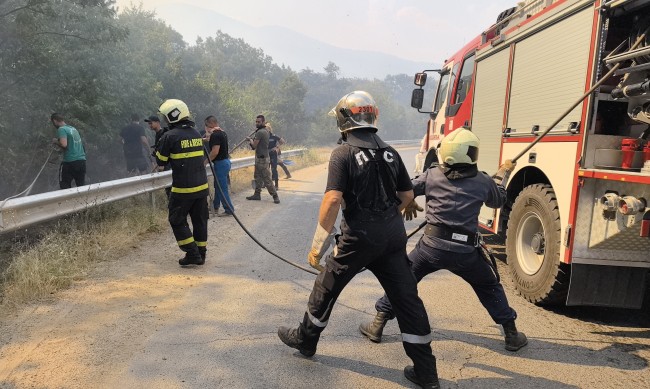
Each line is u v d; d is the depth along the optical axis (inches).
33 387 114.4
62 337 140.3
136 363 126.7
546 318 169.3
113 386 115.8
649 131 157.9
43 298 169.5
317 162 922.1
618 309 180.7
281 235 278.8
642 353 142.3
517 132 210.1
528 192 190.2
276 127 1866.4
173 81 1225.4
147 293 177.9
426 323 116.1
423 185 138.1
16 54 459.8
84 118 526.6
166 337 142.3
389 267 117.9
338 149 115.0
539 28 192.1
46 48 468.1
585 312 176.7
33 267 177.9
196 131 212.2
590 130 158.9
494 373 127.8
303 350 129.9
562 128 172.7
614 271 163.0
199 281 193.5
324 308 124.3
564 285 170.2
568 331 157.6
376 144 115.8
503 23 230.5
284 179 603.5
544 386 121.8
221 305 168.4
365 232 114.0
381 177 114.6
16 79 476.1
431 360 115.6
